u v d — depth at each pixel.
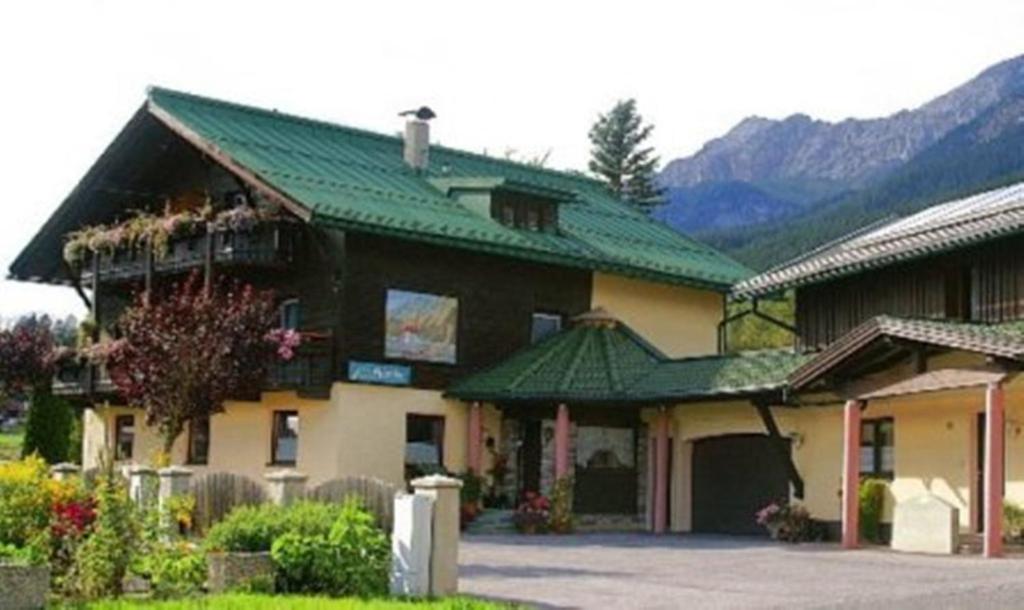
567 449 32.25
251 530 16.30
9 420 60.44
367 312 32.72
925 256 28.03
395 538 16.48
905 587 17.94
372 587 16.17
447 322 34.12
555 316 36.59
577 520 32.44
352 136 38.66
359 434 32.41
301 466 32.91
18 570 13.37
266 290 34.03
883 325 24.84
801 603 16.19
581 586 18.19
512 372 33.81
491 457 34.16
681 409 32.97
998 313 26.72
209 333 31.28
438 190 36.78
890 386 25.14
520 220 36.38
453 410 34.06
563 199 37.25
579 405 32.66
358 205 32.66
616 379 32.78
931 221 30.00
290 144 36.03
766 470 31.28
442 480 16.56
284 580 15.90
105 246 37.16
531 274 35.91
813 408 29.44
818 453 29.27
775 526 29.00
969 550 23.92
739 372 30.58
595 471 33.00
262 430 34.16
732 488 31.98
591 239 38.22
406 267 33.47
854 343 25.42
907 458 27.25
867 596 16.88
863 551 24.75
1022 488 24.45
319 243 33.03
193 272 34.69
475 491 32.81
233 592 15.16
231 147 33.94
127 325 32.16
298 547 15.91
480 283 34.88
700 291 39.56
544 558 22.94
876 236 31.42
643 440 33.69
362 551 16.22
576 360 33.75
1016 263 26.45
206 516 21.30
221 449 35.22
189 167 37.47
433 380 33.75
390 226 32.25
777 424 30.27
